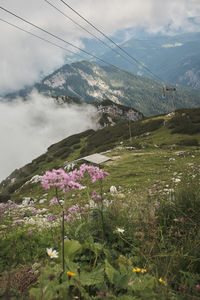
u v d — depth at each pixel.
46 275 2.38
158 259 3.03
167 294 2.20
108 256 3.18
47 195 32.34
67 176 2.69
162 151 43.03
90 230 4.14
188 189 4.89
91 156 28.50
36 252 4.07
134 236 3.80
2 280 2.47
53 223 5.80
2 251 4.11
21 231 4.91
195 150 39.81
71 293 2.21
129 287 2.30
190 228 3.84
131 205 5.08
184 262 2.94
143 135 65.69
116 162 36.53
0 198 42.72
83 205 4.84
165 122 68.88
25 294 2.40
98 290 2.45
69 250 2.99
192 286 2.49
